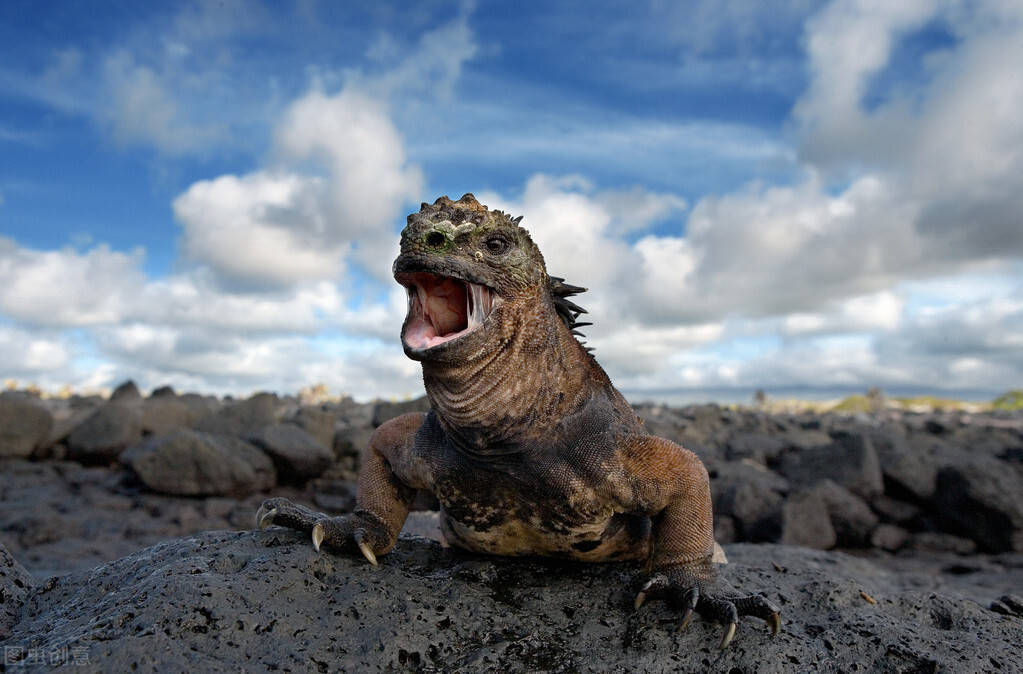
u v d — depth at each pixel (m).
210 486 1.23
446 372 0.29
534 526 0.34
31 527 1.02
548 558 0.37
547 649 0.30
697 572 0.32
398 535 0.38
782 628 0.32
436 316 0.32
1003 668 0.31
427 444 0.34
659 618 0.32
